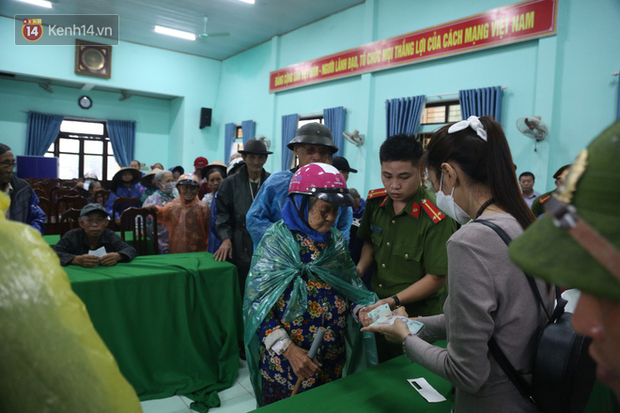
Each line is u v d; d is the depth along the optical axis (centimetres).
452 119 555
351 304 135
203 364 221
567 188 24
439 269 129
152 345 207
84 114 1039
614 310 25
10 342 23
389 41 615
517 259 25
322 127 197
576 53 425
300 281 122
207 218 320
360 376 106
